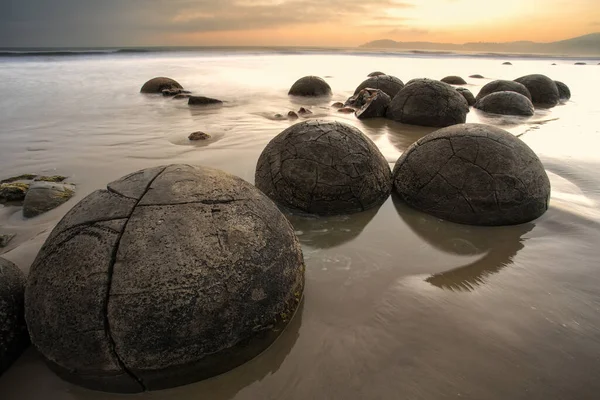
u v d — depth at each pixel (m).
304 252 3.85
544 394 2.38
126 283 2.20
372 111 10.70
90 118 10.19
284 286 2.66
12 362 2.53
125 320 2.17
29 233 4.36
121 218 2.40
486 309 3.08
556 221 4.36
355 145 4.59
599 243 3.95
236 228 2.50
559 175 5.89
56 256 2.38
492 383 2.45
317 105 12.88
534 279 3.46
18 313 2.58
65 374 2.36
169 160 6.61
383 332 2.85
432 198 4.49
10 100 12.61
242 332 2.41
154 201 2.48
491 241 4.07
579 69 34.06
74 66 26.72
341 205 4.46
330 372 2.54
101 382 2.31
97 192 2.71
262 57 48.28
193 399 2.38
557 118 10.81
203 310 2.25
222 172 2.94
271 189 4.58
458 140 4.49
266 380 2.48
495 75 26.08
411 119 9.94
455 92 10.07
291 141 4.60
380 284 3.38
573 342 2.75
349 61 40.22
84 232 2.39
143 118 10.28
